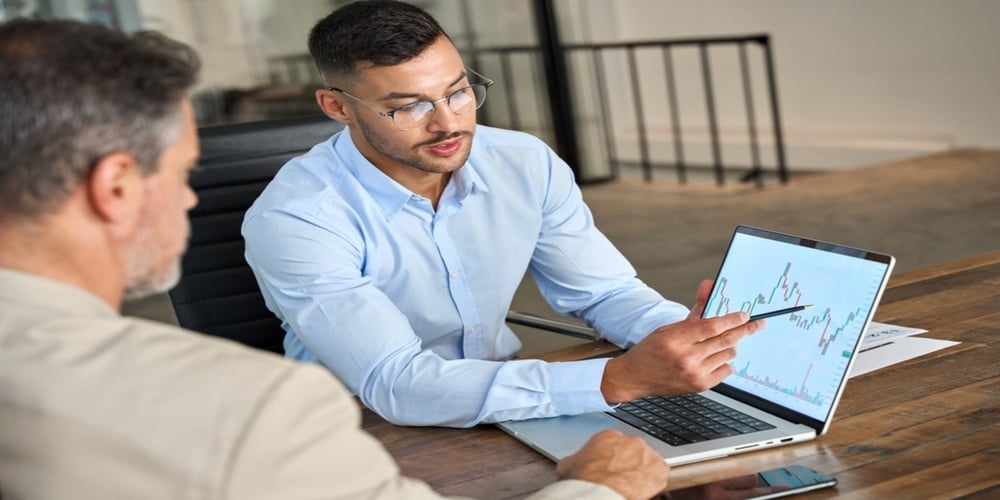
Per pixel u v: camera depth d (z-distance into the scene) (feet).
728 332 4.88
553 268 6.63
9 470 3.01
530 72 20.21
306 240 5.80
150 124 3.13
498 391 5.06
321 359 5.70
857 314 4.64
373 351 5.44
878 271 4.63
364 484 3.15
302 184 6.01
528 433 4.93
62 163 3.02
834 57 20.68
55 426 2.96
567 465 4.13
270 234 5.86
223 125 7.34
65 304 3.14
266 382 3.01
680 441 4.61
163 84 3.16
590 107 21.13
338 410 3.11
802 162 21.34
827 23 20.63
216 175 7.23
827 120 21.16
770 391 4.91
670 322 6.06
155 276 3.36
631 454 4.08
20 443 2.99
